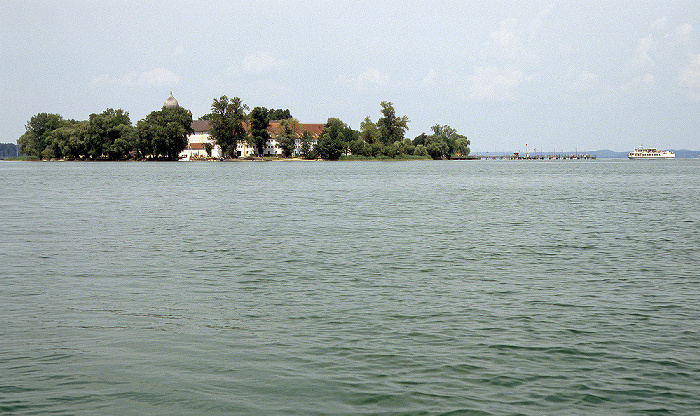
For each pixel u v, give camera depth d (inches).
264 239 1284.4
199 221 1612.9
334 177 4458.7
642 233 1403.8
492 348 577.3
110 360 542.9
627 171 6166.3
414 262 1024.9
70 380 498.9
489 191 2967.5
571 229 1476.4
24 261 1017.5
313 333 622.2
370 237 1322.6
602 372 520.4
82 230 1419.8
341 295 785.6
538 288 831.7
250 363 535.8
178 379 500.7
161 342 592.1
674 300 767.1
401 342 593.6
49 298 762.8
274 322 661.3
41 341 593.9
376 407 451.2
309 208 2009.1
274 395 470.9
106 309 712.4
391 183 3693.4
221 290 811.4
